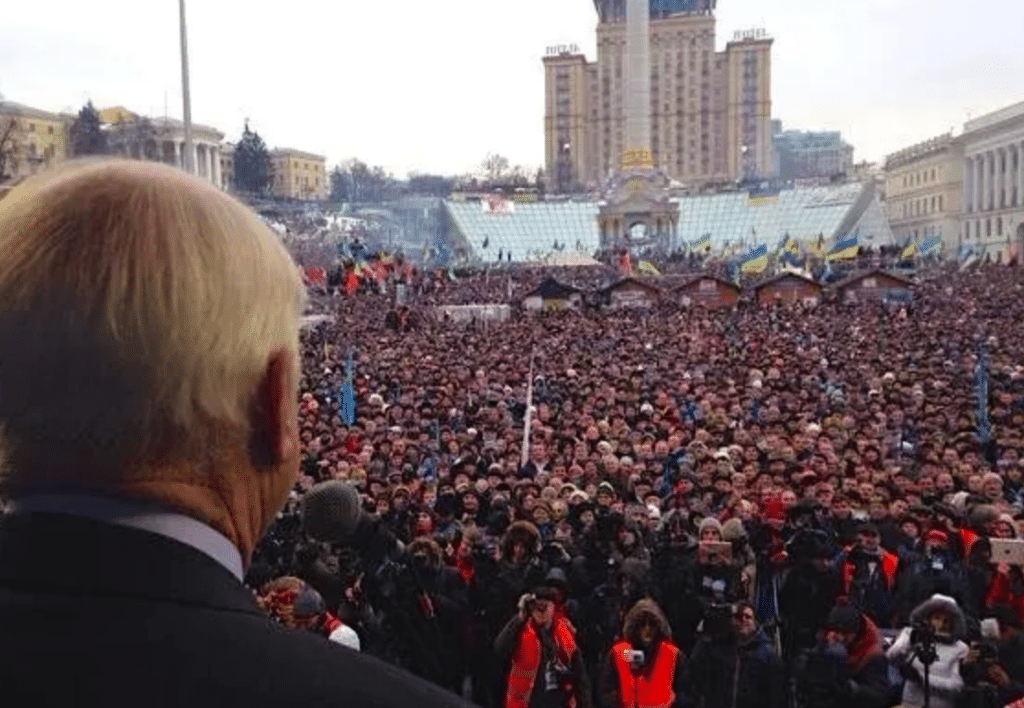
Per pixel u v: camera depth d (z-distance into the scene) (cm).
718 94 17438
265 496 120
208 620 104
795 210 13112
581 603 861
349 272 5419
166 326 107
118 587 103
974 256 8894
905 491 1223
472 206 13288
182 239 111
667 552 922
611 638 845
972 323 3716
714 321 3984
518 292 6075
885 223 12938
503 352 3098
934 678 704
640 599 755
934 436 1614
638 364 2786
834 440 1631
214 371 110
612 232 11794
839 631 734
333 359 2916
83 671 97
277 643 106
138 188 113
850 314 4141
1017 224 11856
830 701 716
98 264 106
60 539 104
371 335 3691
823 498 1130
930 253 8838
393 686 107
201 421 110
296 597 625
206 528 112
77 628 99
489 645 803
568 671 702
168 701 97
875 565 927
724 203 13538
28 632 98
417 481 1301
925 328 3550
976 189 12912
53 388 105
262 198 11375
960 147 13225
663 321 4038
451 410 2012
